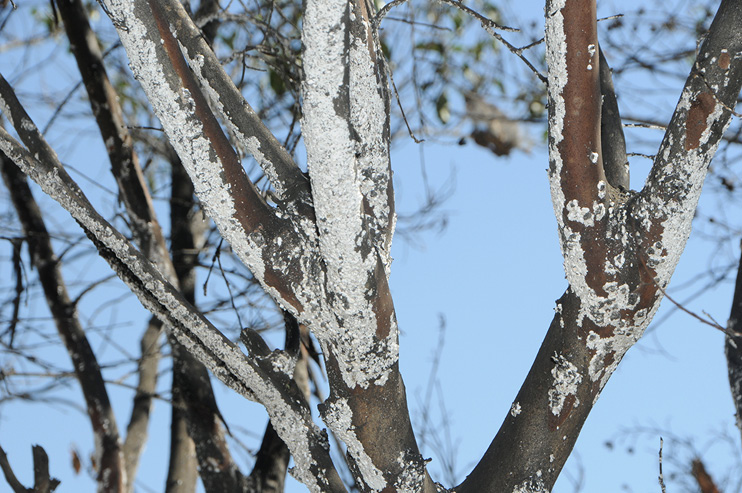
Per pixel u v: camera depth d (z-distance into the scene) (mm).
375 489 3783
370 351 3463
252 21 6344
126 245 3709
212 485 5555
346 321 3389
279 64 6441
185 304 3787
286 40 6535
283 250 3408
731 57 3236
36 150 3729
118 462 6828
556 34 3162
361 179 3539
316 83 2912
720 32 3270
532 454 3746
